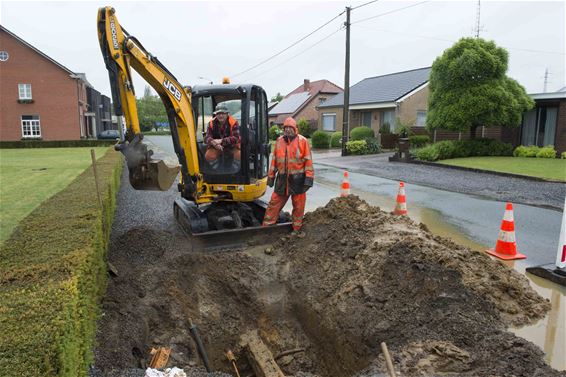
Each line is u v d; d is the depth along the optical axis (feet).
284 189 22.34
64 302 8.74
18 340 7.30
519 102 58.34
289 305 18.70
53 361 7.29
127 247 20.49
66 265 10.88
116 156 45.80
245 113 22.20
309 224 22.82
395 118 87.20
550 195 35.01
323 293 17.42
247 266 19.85
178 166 20.45
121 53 17.69
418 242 17.38
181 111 20.61
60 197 20.22
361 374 11.69
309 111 144.77
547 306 14.93
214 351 16.71
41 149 100.78
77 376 8.81
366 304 15.43
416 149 69.87
